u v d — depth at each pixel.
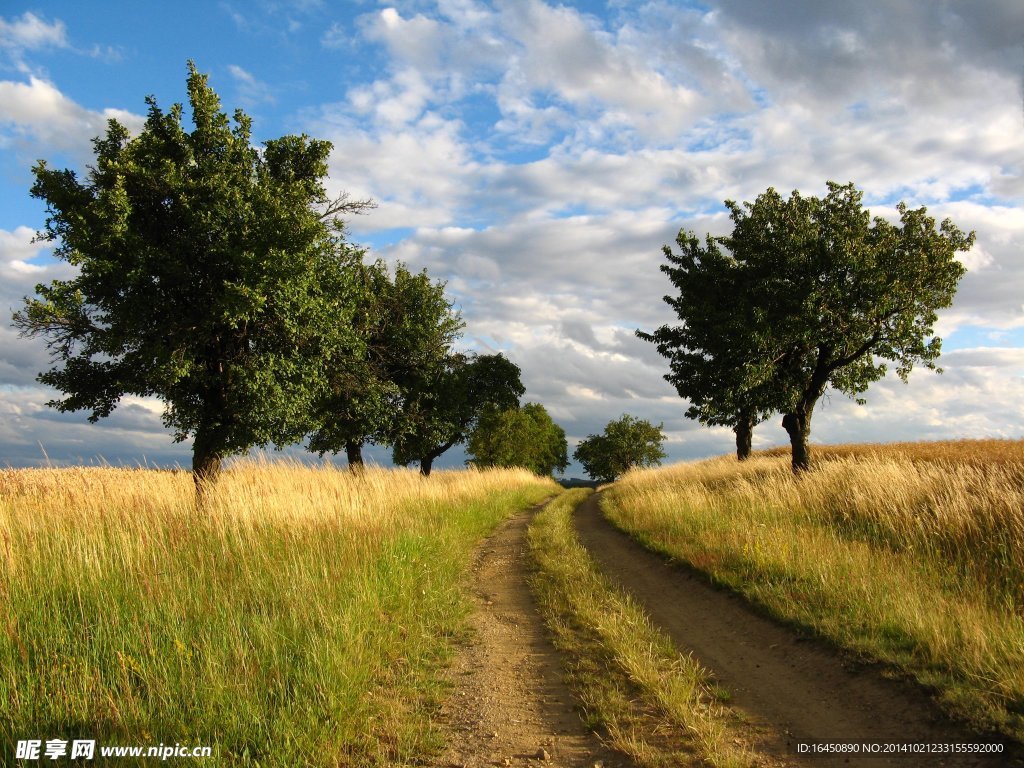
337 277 14.84
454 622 7.47
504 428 51.47
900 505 10.16
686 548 10.77
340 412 21.02
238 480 11.95
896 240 17.39
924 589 6.82
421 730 4.69
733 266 21.75
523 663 6.20
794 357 19.53
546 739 4.57
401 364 24.56
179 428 13.07
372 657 5.84
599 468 80.56
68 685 4.43
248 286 11.68
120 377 12.66
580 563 10.76
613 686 5.43
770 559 8.82
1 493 9.60
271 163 14.17
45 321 11.55
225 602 6.08
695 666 5.88
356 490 13.50
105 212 10.70
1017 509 8.15
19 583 5.92
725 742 4.41
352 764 4.20
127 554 6.84
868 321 17.83
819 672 5.59
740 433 29.08
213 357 13.36
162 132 12.97
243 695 4.63
